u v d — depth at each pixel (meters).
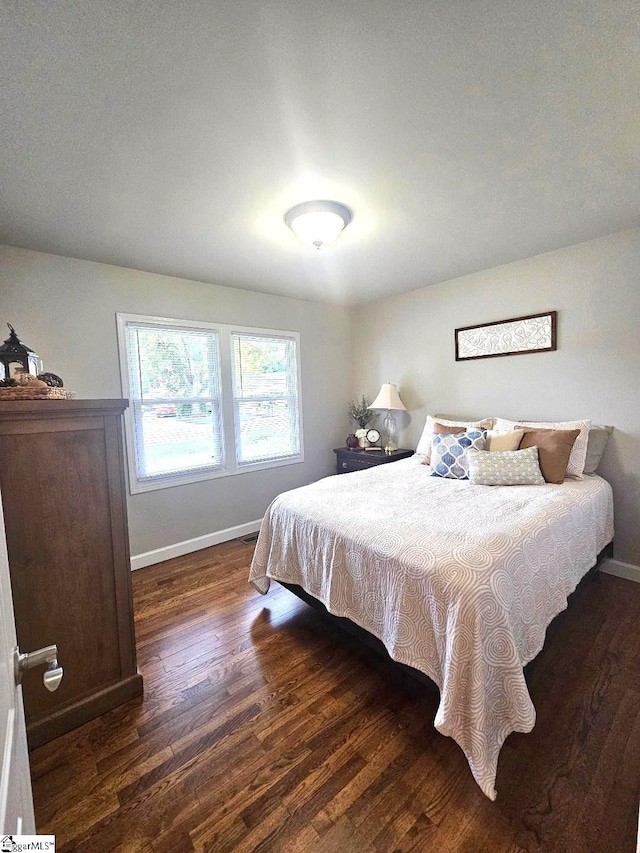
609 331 2.58
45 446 1.42
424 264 2.99
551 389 2.87
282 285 3.43
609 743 1.37
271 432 3.82
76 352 2.63
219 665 1.84
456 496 2.18
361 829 1.12
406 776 1.27
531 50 1.12
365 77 1.20
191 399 3.25
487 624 1.26
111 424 1.59
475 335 3.28
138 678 1.65
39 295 2.48
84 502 1.52
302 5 0.97
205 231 2.27
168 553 3.10
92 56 1.09
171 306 3.08
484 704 1.20
